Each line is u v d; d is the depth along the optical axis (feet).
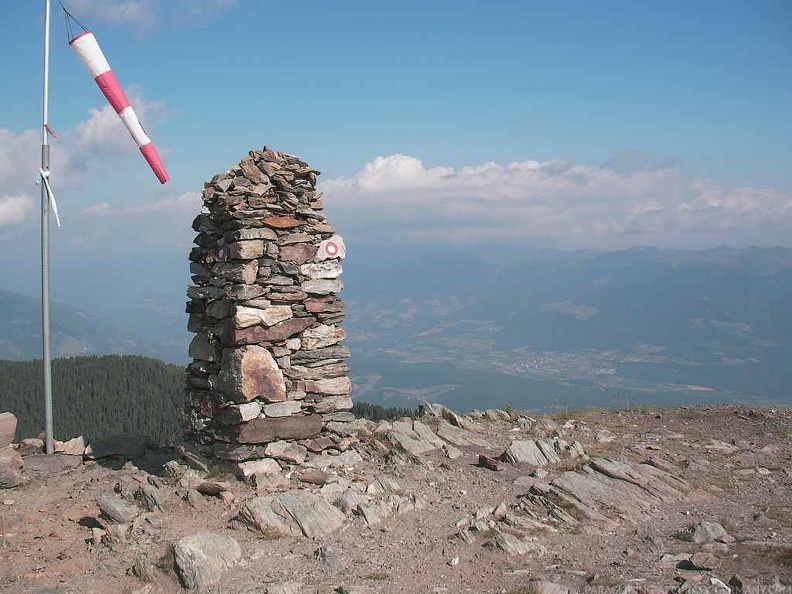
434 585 30.09
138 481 43.60
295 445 45.11
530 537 35.27
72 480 44.93
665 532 36.96
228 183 46.29
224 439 44.06
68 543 34.68
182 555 30.68
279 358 45.39
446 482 44.78
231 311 43.88
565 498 40.40
